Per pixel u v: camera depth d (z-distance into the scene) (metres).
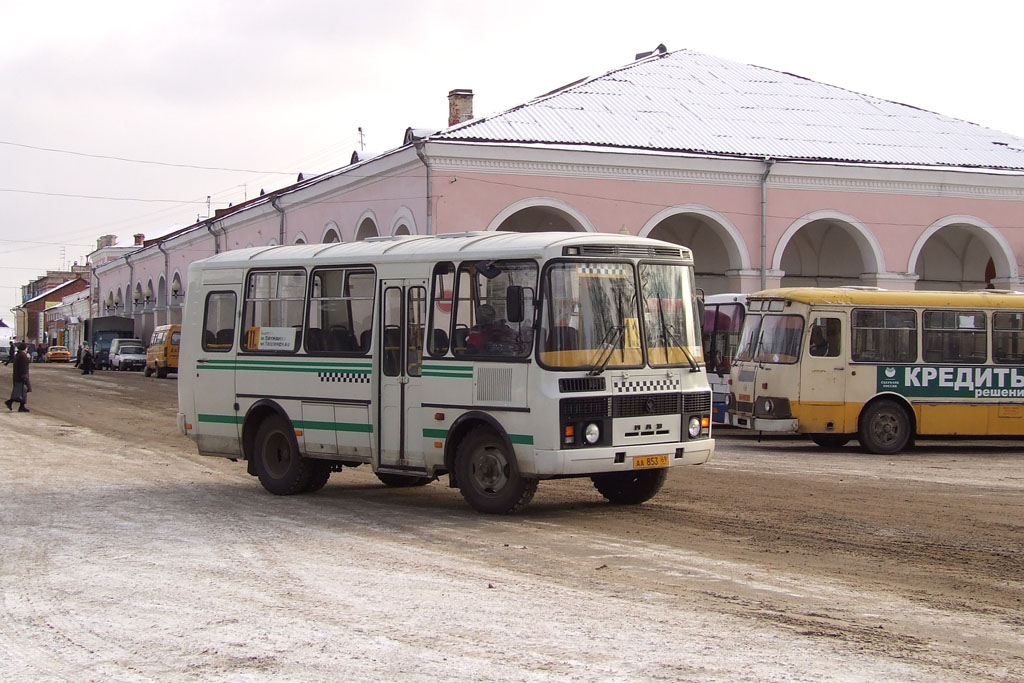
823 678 5.98
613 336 11.47
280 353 13.71
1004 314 20.45
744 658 6.37
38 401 33.72
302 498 13.51
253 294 14.14
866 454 19.62
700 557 9.55
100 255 86.62
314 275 13.41
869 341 19.91
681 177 31.27
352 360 12.87
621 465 11.37
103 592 8.22
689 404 11.98
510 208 29.69
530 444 11.19
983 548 10.04
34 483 14.86
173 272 61.34
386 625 7.18
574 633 6.95
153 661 6.40
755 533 10.83
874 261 33.03
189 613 7.54
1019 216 34.44
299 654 6.50
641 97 35.00
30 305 130.38
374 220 32.84
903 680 5.96
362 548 9.98
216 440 14.49
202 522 11.54
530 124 31.12
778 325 20.20
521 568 9.05
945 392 20.06
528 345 11.26
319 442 13.25
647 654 6.45
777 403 19.84
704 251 36.75
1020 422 20.38
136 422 25.94
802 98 37.59
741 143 32.69
